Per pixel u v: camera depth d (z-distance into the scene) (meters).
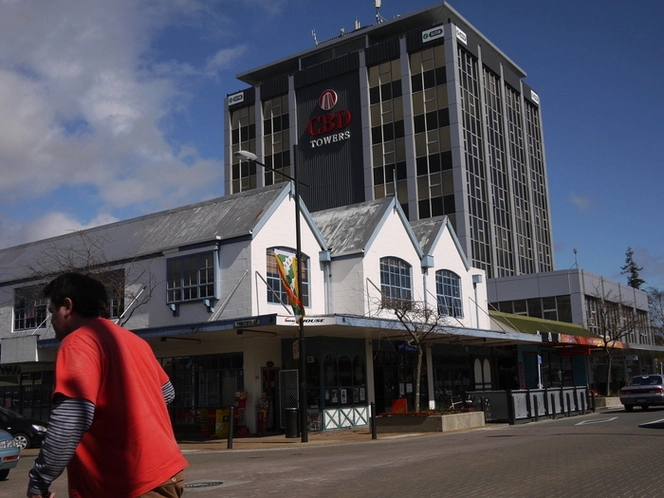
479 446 16.53
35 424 22.39
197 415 26.50
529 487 9.77
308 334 25.50
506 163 60.94
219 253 25.52
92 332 3.55
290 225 26.81
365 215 30.23
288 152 62.22
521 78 69.38
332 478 12.02
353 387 27.00
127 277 27.50
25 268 31.80
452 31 55.28
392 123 56.97
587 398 30.91
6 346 28.72
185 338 25.22
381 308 25.50
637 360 56.41
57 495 11.50
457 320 30.92
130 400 3.51
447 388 32.75
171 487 3.52
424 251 32.09
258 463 15.66
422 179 54.78
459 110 54.41
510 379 37.31
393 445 19.11
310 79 61.53
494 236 56.28
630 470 11.02
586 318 46.62
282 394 25.52
